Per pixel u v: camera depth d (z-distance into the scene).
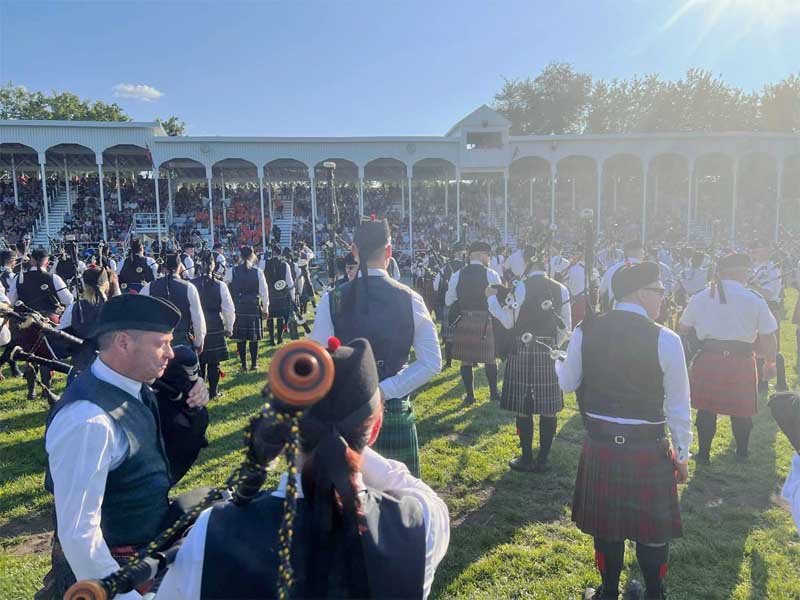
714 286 4.49
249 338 7.69
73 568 1.51
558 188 35.22
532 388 4.32
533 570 3.20
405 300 2.69
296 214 30.62
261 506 1.25
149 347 1.70
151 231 27.89
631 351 2.49
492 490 4.19
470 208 33.12
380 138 26.30
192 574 1.20
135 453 1.65
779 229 29.09
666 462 2.54
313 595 1.14
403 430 2.78
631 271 2.59
